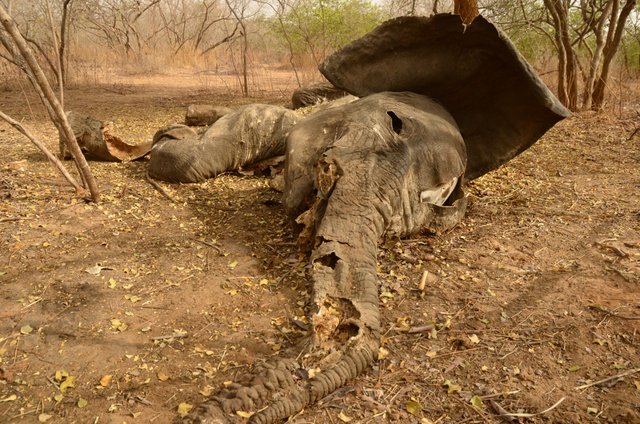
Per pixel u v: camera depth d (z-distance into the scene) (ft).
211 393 10.94
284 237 17.56
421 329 12.81
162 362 11.97
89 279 15.14
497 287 14.53
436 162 16.78
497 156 21.12
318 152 16.58
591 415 10.35
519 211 19.38
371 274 12.89
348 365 11.00
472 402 10.68
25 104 42.32
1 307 13.92
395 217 15.48
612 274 14.90
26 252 16.52
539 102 19.29
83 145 25.61
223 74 72.43
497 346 12.28
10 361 12.09
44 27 58.03
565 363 11.73
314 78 58.90
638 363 11.64
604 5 39.99
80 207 19.75
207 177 22.61
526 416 10.36
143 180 23.02
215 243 17.25
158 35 109.60
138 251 16.75
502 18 42.57
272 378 10.41
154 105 45.34
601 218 18.57
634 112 36.47
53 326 13.20
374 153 15.20
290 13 66.39
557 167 24.80
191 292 14.55
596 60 36.70
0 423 10.39
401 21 20.01
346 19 63.41
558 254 16.17
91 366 11.89
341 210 13.89
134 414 10.47
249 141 23.21
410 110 17.92
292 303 14.01
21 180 22.39
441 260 15.92
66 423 10.35
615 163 25.09
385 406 10.59
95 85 57.93
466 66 19.97
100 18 99.14
